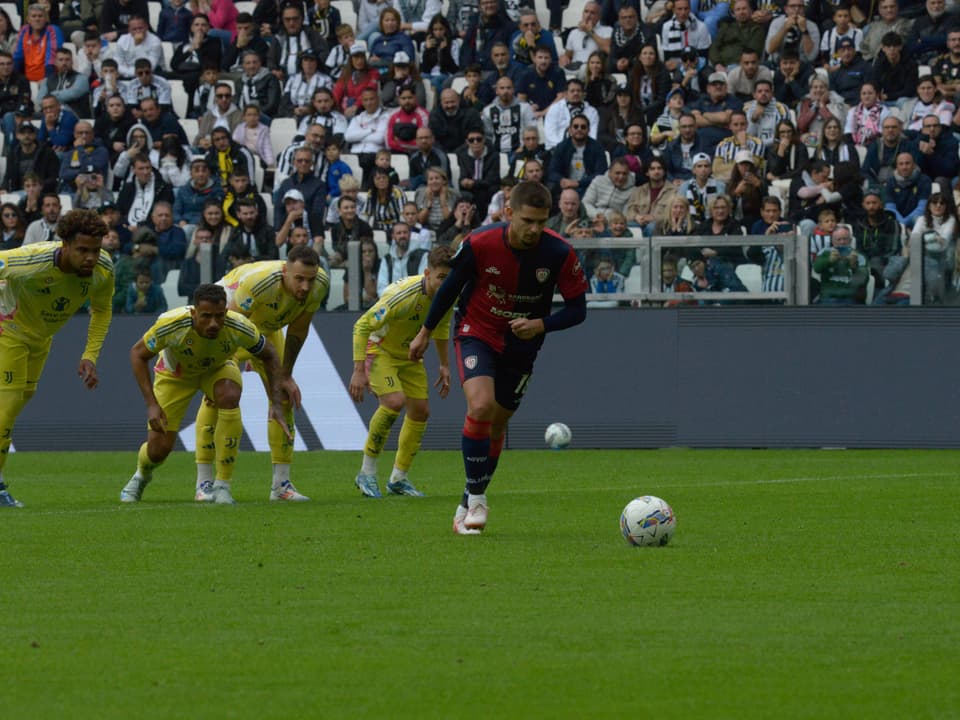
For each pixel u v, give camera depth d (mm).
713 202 63656
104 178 75562
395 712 15648
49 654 18641
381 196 70000
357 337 41094
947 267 59688
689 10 75125
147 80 78438
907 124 70625
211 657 18406
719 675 17344
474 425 30281
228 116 77500
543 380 62969
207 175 71312
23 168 76250
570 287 30281
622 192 68438
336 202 70062
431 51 79375
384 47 78812
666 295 62062
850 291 60531
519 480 46531
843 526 32531
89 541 29859
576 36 77875
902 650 18766
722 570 25516
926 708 15797
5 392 37688
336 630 20125
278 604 22172
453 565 26188
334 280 63656
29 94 80875
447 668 17750
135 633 19984
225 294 35719
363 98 75750
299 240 66188
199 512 36125
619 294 62438
